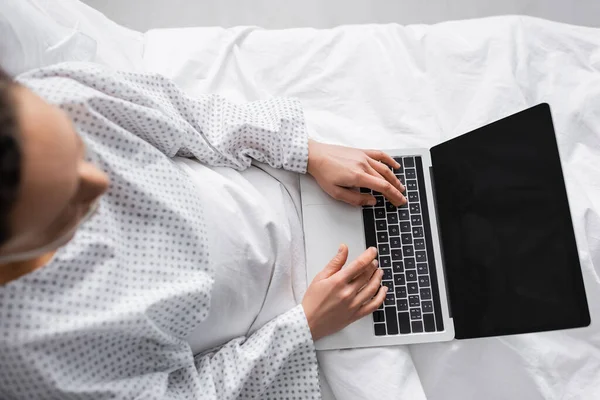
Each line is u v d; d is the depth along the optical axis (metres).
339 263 0.83
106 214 0.66
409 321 0.85
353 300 0.80
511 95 1.02
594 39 1.08
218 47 1.09
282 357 0.79
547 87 1.05
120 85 0.72
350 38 1.11
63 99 0.64
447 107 1.05
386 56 1.09
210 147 0.84
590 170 0.98
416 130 1.03
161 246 0.70
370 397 0.83
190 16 1.52
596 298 0.90
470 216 0.87
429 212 0.90
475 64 1.06
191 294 0.69
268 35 1.11
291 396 0.82
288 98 0.94
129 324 0.63
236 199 0.80
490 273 0.83
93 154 0.65
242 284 0.79
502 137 0.86
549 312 0.77
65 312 0.60
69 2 1.00
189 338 0.79
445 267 0.87
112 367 0.66
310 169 0.89
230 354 0.78
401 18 1.52
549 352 0.88
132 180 0.68
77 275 0.62
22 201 0.36
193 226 0.72
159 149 0.78
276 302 0.84
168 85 0.81
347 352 0.85
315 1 1.53
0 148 0.34
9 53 0.79
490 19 1.11
